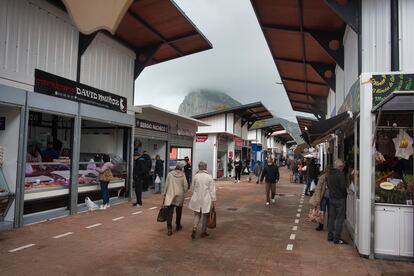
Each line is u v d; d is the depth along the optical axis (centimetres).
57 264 573
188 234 806
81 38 1066
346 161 975
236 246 714
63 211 977
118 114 1236
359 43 754
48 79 922
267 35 1219
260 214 1116
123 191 1320
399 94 542
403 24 729
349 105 848
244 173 3294
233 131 2916
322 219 880
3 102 772
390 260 640
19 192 817
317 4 962
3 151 823
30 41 880
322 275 554
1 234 753
